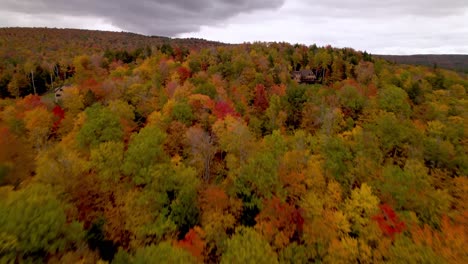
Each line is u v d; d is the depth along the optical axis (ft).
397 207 96.17
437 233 83.71
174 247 63.31
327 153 117.19
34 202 52.01
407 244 80.28
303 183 108.47
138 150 96.22
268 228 93.76
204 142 123.03
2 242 45.01
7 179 85.05
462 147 138.31
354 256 84.38
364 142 124.16
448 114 182.19
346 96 179.93
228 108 153.69
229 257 69.36
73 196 84.23
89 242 80.64
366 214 93.91
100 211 90.48
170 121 137.90
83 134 110.73
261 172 102.42
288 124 174.19
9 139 97.35
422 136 135.44
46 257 51.60
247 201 104.63
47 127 138.62
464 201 103.76
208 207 99.04
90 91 168.55
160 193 94.99
